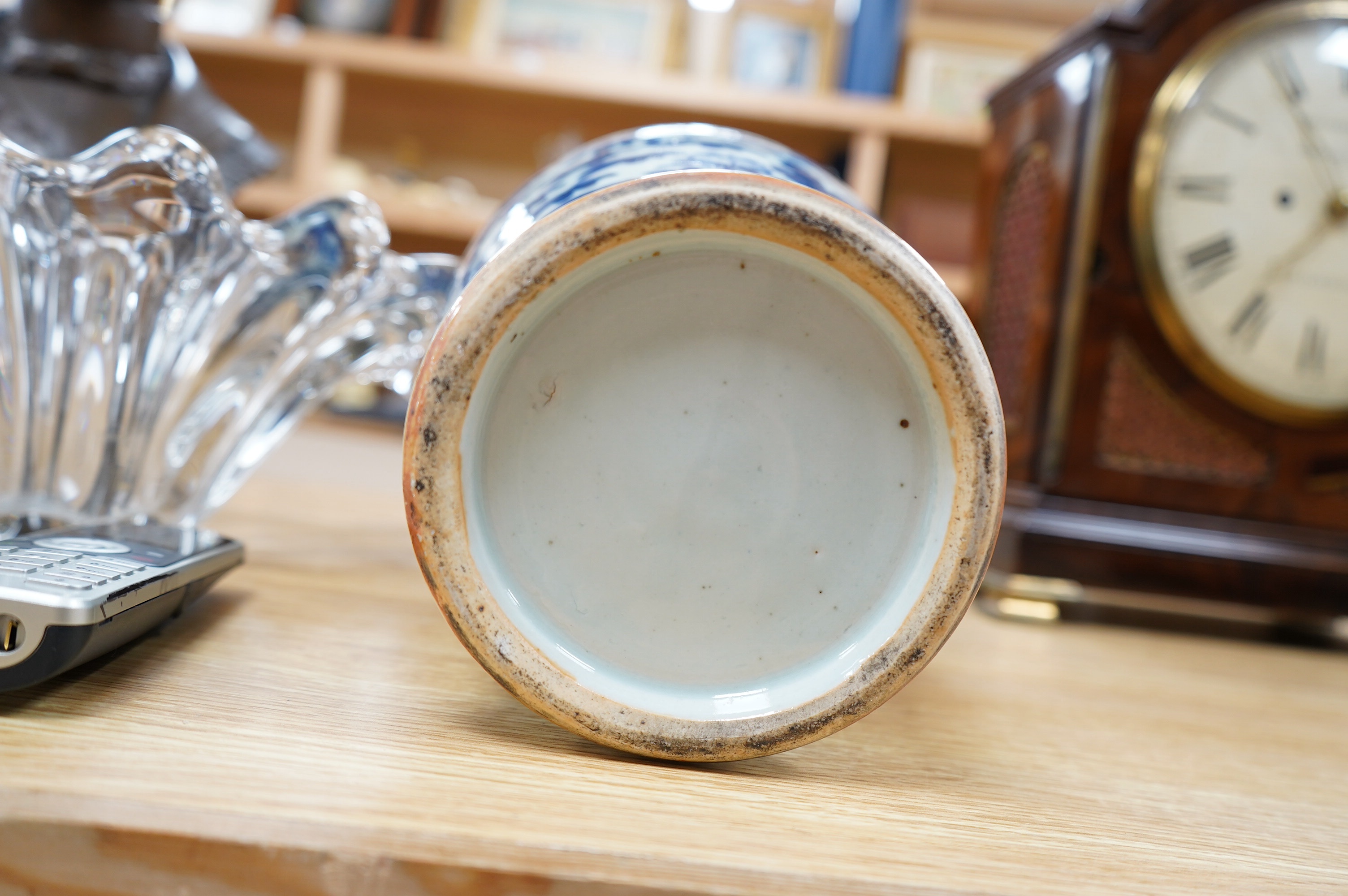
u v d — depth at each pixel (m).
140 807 0.23
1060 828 0.28
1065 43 0.61
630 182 0.28
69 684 0.29
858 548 0.29
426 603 0.42
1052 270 0.59
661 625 0.29
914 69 1.51
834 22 1.57
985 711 0.37
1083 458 0.58
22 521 0.37
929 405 0.29
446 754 0.27
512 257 0.27
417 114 1.66
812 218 0.27
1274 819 0.30
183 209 0.34
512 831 0.24
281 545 0.50
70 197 0.33
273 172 0.48
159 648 0.33
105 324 0.37
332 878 0.23
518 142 1.66
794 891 0.23
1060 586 0.58
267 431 0.45
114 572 0.30
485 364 0.28
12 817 0.23
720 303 0.29
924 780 0.30
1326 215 0.58
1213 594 0.58
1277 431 0.59
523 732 0.30
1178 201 0.57
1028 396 0.61
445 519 0.28
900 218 1.45
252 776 0.25
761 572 0.29
